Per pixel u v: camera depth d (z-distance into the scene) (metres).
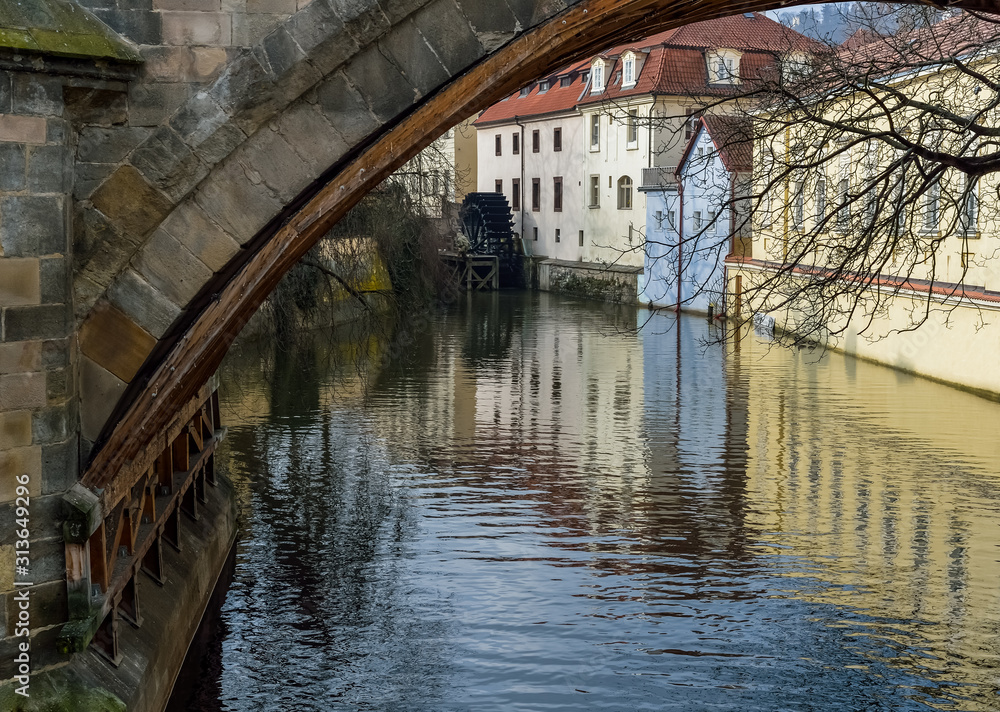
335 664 8.91
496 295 50.88
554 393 22.61
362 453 16.73
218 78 5.71
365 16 5.70
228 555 11.72
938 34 11.08
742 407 20.70
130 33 5.71
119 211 5.78
